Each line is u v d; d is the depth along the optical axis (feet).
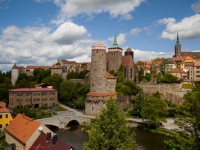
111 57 501.97
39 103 439.22
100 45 406.41
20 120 219.41
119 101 428.97
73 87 481.46
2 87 473.26
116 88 448.65
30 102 428.56
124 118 135.44
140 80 526.98
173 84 457.27
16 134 198.70
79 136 289.94
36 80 622.13
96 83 403.34
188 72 577.02
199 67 549.13
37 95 437.17
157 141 263.08
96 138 128.47
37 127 185.68
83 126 344.90
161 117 332.39
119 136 129.70
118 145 126.93
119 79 469.98
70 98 470.80
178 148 126.21
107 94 403.95
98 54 405.18
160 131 300.81
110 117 133.39
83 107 428.97
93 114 380.99
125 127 131.44
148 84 463.01
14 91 414.41
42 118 342.64
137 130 317.42
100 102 380.37
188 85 476.13
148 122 329.11
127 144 127.65
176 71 528.63
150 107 319.47
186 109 145.89
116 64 497.46
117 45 518.37
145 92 463.01
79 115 374.43
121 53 507.71
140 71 536.83
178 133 153.89
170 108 401.70
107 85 424.87
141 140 267.18
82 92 461.78
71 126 347.15
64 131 316.40
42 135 180.24
